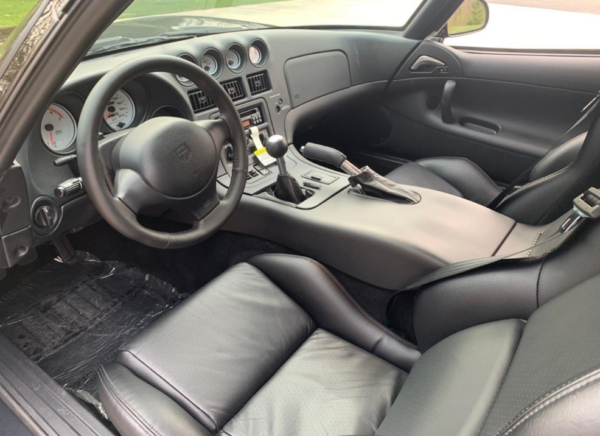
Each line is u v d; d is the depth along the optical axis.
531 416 0.43
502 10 1.85
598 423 0.39
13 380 0.98
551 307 0.72
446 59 1.95
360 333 1.09
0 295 1.64
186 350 1.00
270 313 1.11
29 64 0.77
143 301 1.66
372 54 2.07
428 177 1.73
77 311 1.60
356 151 2.39
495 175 2.02
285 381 0.99
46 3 0.74
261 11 1.84
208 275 1.65
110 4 0.70
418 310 1.08
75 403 0.93
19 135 0.87
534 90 1.81
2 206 0.99
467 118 2.01
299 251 1.38
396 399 0.89
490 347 0.77
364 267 1.24
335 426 0.90
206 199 1.13
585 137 1.14
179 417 0.85
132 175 1.02
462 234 1.20
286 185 1.37
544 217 1.23
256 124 1.68
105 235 1.67
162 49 1.47
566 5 1.72
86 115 0.93
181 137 1.05
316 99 1.92
